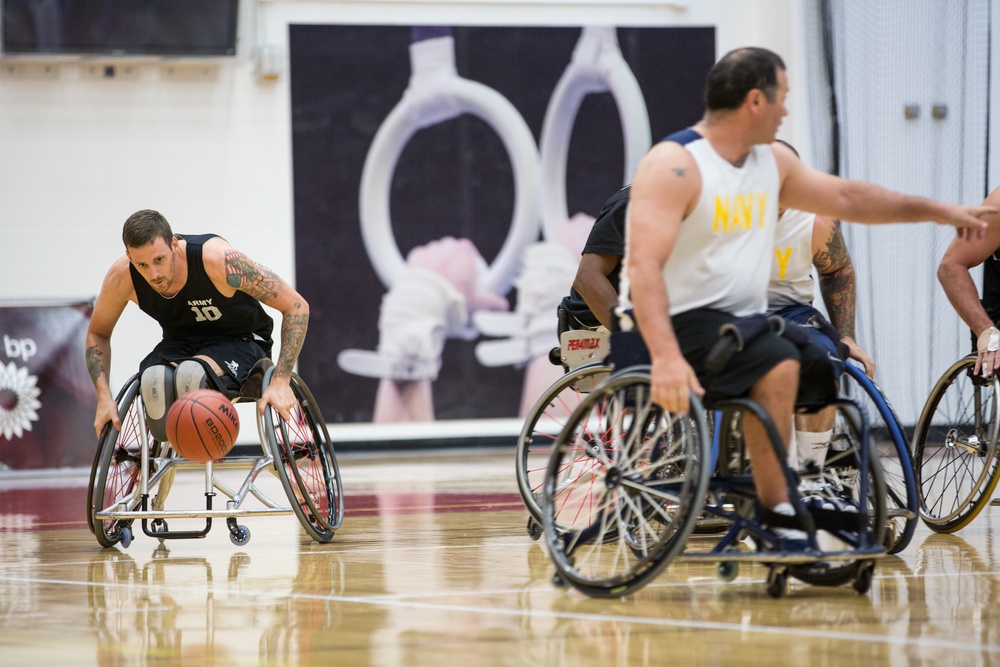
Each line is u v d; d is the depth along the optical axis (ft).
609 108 74.18
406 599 21.52
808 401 21.24
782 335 20.56
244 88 70.54
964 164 64.18
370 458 68.80
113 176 69.41
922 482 32.04
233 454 69.05
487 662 16.24
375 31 71.56
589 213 74.08
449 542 30.50
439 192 72.43
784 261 27.40
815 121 70.28
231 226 70.59
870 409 47.80
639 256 19.79
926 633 17.83
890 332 66.74
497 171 73.00
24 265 68.59
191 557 28.48
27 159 68.54
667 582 23.07
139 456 31.53
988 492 29.35
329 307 71.46
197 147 70.23
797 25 70.69
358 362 71.77
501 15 72.74
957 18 64.34
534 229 73.41
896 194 21.94
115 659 16.99
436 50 72.23
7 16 66.49
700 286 20.81
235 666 16.40
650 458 22.77
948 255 30.71
